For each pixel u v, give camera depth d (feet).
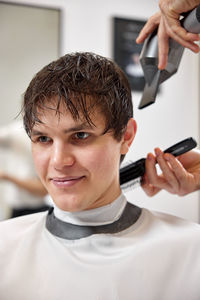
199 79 7.57
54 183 2.06
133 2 7.14
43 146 2.09
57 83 1.99
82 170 2.02
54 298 2.09
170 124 7.43
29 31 6.50
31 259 2.25
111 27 6.97
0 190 5.86
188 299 2.15
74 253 2.26
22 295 2.12
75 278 2.14
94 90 2.01
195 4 2.30
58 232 2.36
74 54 2.27
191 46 2.45
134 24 7.09
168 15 2.42
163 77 2.67
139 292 2.13
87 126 1.98
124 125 2.28
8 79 6.38
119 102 2.20
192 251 2.32
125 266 2.19
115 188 2.38
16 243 2.36
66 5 6.73
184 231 2.45
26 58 6.48
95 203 2.29
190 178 2.79
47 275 2.17
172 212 7.38
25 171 5.60
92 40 6.89
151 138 7.29
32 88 2.12
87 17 6.86
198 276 2.21
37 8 6.54
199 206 7.53
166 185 2.89
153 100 2.60
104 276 2.15
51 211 2.57
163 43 2.53
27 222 2.60
